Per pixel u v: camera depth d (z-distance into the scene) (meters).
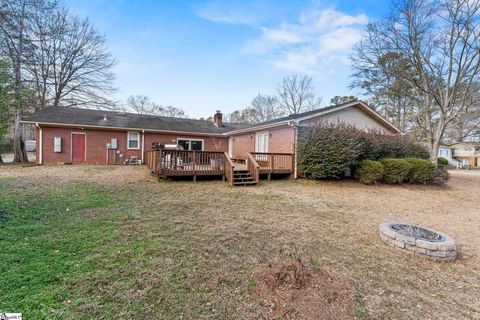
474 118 13.96
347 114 12.34
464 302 2.46
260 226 4.44
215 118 20.48
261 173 10.02
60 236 3.49
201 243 3.51
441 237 3.67
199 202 6.05
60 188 6.86
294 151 10.79
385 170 10.10
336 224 4.80
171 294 2.28
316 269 2.75
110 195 6.30
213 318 1.99
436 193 9.28
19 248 3.04
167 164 8.84
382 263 3.21
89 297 2.17
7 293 2.15
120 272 2.60
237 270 2.77
